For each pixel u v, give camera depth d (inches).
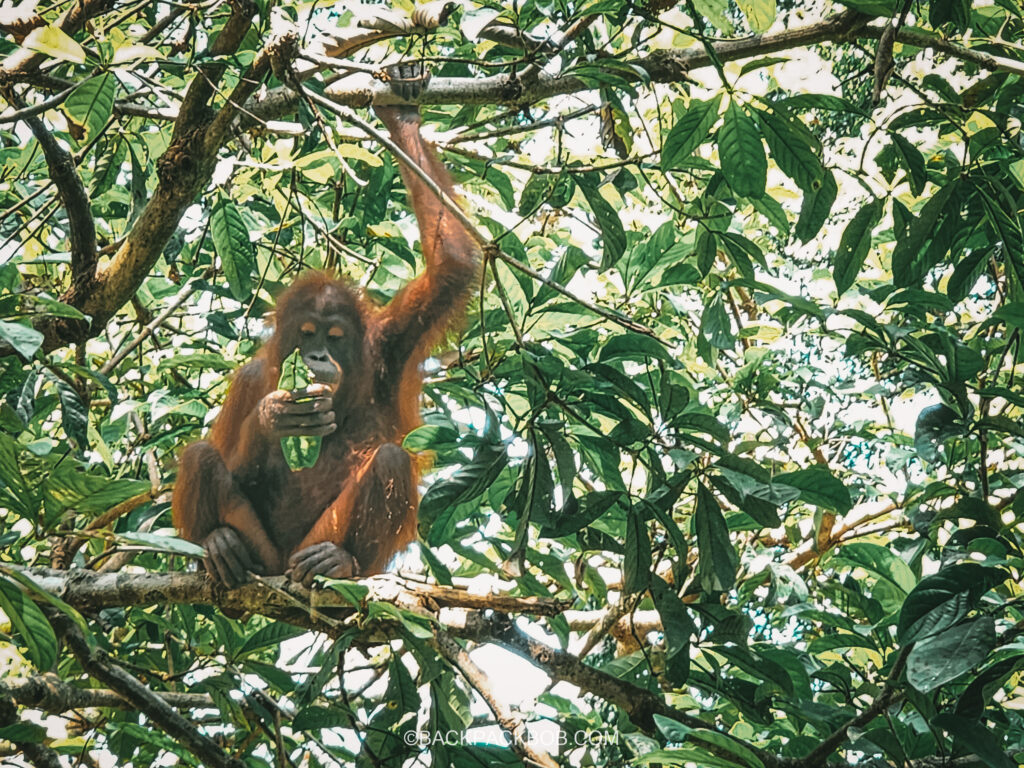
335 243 359.3
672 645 265.1
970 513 275.0
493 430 259.1
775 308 428.5
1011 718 289.9
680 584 293.4
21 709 325.1
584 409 267.6
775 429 399.2
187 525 335.9
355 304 374.3
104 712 348.8
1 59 315.6
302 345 363.3
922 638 228.7
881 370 402.0
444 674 292.5
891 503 424.2
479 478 254.1
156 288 398.3
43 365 292.2
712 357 328.5
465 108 369.4
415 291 360.5
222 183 325.1
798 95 264.4
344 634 270.4
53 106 267.3
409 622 242.8
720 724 343.0
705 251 310.0
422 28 276.2
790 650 302.8
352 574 322.7
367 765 291.7
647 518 279.1
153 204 285.3
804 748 296.8
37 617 195.5
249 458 345.7
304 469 357.1
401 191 402.3
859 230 293.7
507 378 312.2
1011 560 240.7
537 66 288.7
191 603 307.0
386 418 372.2
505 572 331.0
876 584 313.1
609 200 407.8
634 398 265.1
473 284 355.9
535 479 255.4
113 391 297.3
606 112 341.4
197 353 364.8
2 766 284.4
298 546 353.1
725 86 258.4
